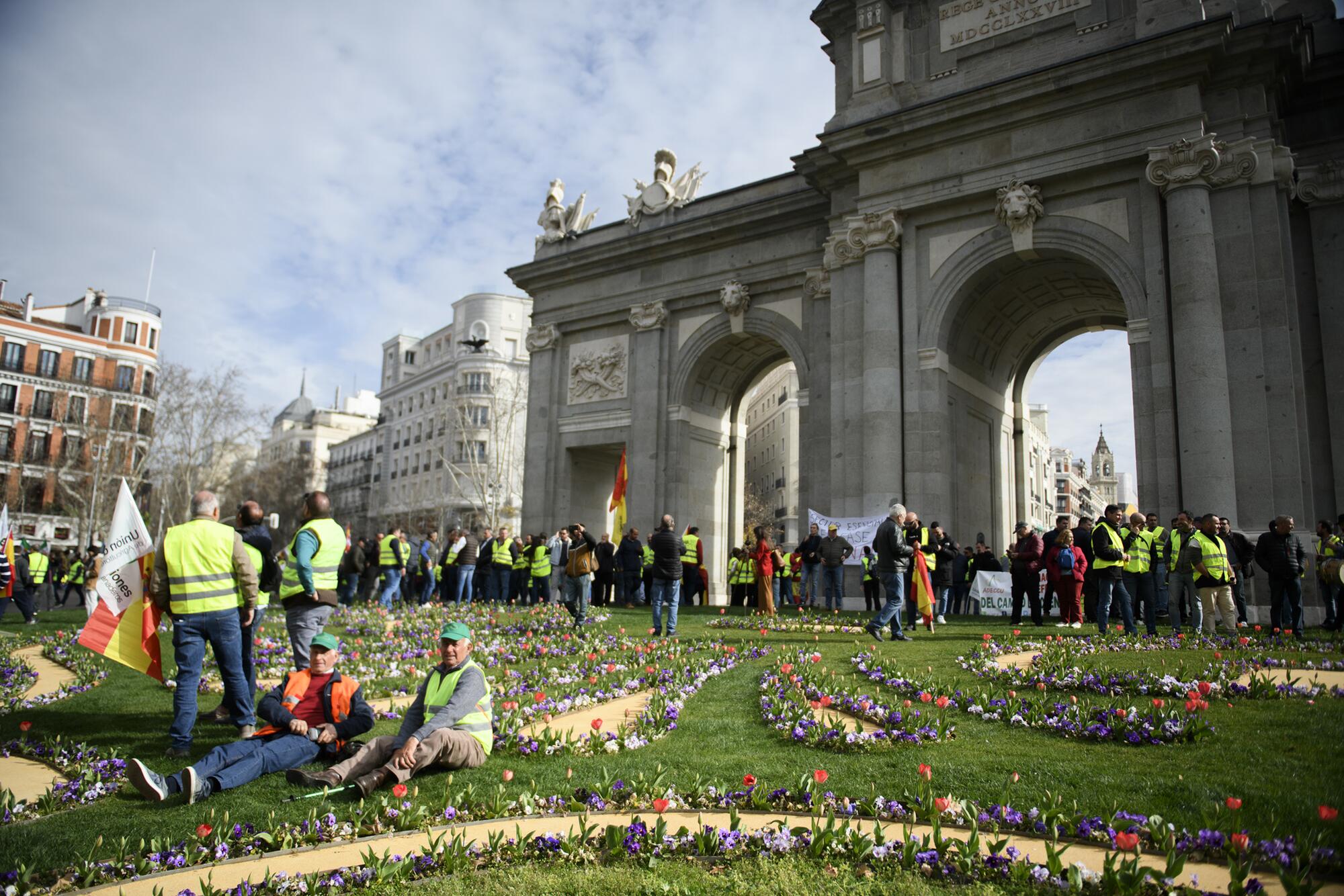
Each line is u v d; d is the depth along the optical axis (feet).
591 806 21.39
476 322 289.74
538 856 18.20
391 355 354.13
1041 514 306.55
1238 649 45.27
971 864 16.67
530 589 96.78
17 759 27.84
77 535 243.60
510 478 250.98
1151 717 27.84
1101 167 80.02
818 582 90.43
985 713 30.68
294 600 33.91
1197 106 75.82
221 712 32.35
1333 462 79.36
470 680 25.91
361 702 27.71
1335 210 81.35
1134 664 40.04
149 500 259.60
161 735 30.55
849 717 31.12
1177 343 73.82
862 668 39.55
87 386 252.62
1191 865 16.87
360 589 112.06
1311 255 82.38
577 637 54.54
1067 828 18.89
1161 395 75.46
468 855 18.10
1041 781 22.39
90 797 23.36
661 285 118.73
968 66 89.92
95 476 207.00
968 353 97.91
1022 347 110.52
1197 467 71.15
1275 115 78.64
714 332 114.11
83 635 30.17
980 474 99.81
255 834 19.95
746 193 114.11
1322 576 57.62
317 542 33.99
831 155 94.99
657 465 115.03
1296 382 72.90
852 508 89.81
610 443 121.19
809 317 105.60
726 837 18.24
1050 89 80.79
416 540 103.50
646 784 22.61
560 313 127.95
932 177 88.89
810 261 106.52
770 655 46.06
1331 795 20.20
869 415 88.22
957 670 39.75
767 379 279.90
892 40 94.43
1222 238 74.13
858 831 18.37
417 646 52.54
